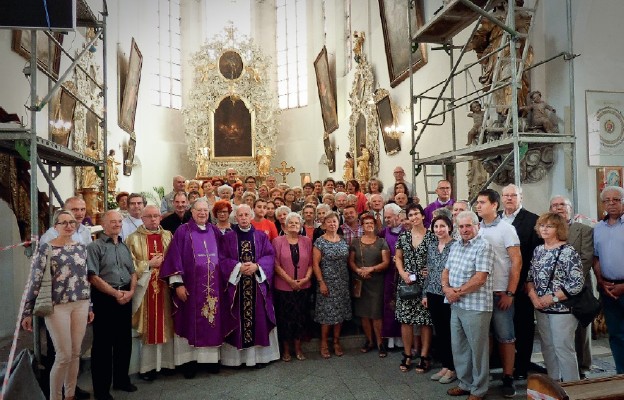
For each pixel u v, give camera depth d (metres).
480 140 5.23
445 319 4.23
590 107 5.29
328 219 5.00
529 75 5.52
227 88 17.84
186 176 18.48
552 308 3.52
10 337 5.78
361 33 12.55
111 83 12.97
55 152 4.98
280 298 4.95
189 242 4.60
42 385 3.93
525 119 5.20
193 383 4.33
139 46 16.31
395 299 4.93
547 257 3.55
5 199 6.04
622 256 3.79
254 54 18.06
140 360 4.48
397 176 6.94
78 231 4.30
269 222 5.67
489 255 3.58
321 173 18.02
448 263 3.88
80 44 9.66
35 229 4.07
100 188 10.57
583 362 4.19
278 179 19.02
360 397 3.90
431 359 4.86
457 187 7.63
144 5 16.95
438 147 8.36
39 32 7.39
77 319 3.63
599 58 5.34
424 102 8.91
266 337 4.70
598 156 5.32
